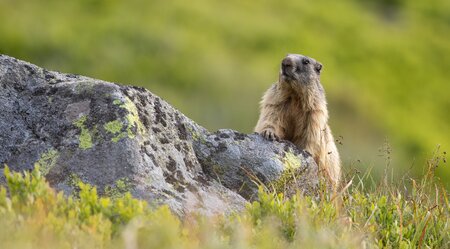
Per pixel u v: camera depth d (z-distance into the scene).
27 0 94.12
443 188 21.50
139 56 89.81
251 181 21.69
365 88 94.81
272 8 110.50
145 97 20.98
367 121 82.94
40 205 15.59
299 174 22.41
